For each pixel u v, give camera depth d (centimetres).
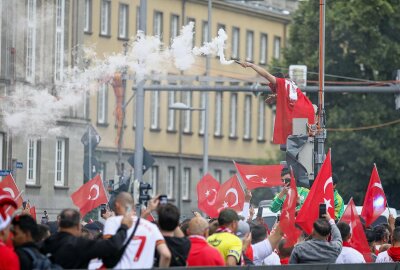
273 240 2770
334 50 8400
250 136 13212
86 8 9888
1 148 7125
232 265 2519
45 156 8038
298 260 2786
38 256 2228
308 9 8644
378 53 8344
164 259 2352
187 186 12256
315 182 2984
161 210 2434
